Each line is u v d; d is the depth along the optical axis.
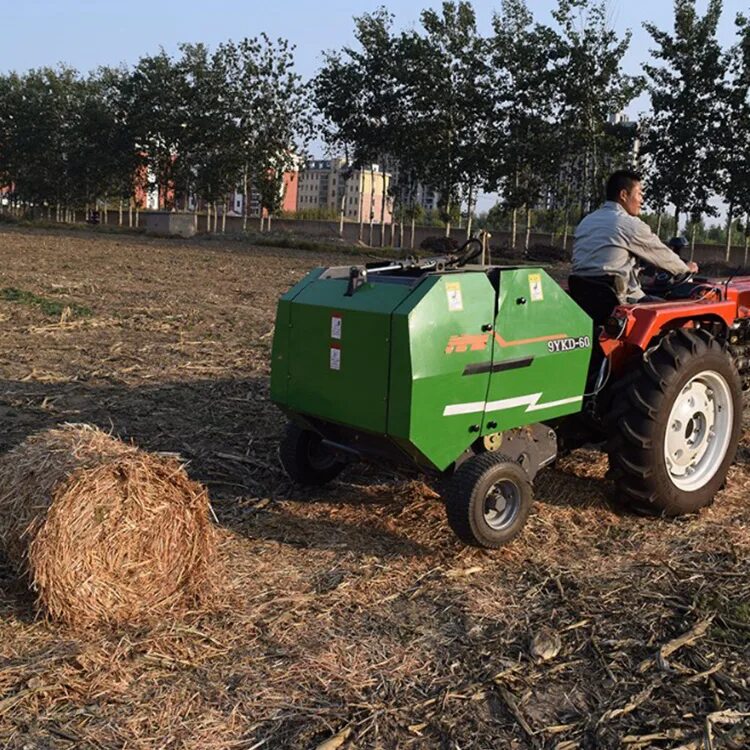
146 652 3.38
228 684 3.20
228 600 3.82
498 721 3.05
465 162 34.78
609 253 5.01
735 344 5.79
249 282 17.53
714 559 4.43
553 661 3.45
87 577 3.51
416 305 3.93
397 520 4.83
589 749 2.92
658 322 4.78
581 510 5.06
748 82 28.81
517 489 4.35
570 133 32.16
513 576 4.19
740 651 3.54
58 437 3.93
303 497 5.15
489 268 4.33
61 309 11.80
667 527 4.86
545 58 31.98
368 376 4.13
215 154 46.00
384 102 36.56
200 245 32.22
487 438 4.37
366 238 47.62
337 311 4.24
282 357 4.58
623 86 31.61
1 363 8.36
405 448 4.14
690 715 3.11
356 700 3.12
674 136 29.80
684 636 3.61
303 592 3.93
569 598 3.95
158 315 11.89
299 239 39.16
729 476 5.74
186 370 8.37
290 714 3.03
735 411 5.16
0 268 18.14
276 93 44.34
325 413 4.39
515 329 4.27
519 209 39.34
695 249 35.97
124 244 30.34
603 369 4.78
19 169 58.44
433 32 35.38
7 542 3.69
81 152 53.91
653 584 4.12
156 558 3.66
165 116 47.75
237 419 6.68
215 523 4.70
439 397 4.04
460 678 3.29
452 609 3.83
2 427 6.25
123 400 7.14
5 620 3.57
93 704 3.05
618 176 5.20
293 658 3.39
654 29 30.27
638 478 4.76
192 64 47.16
